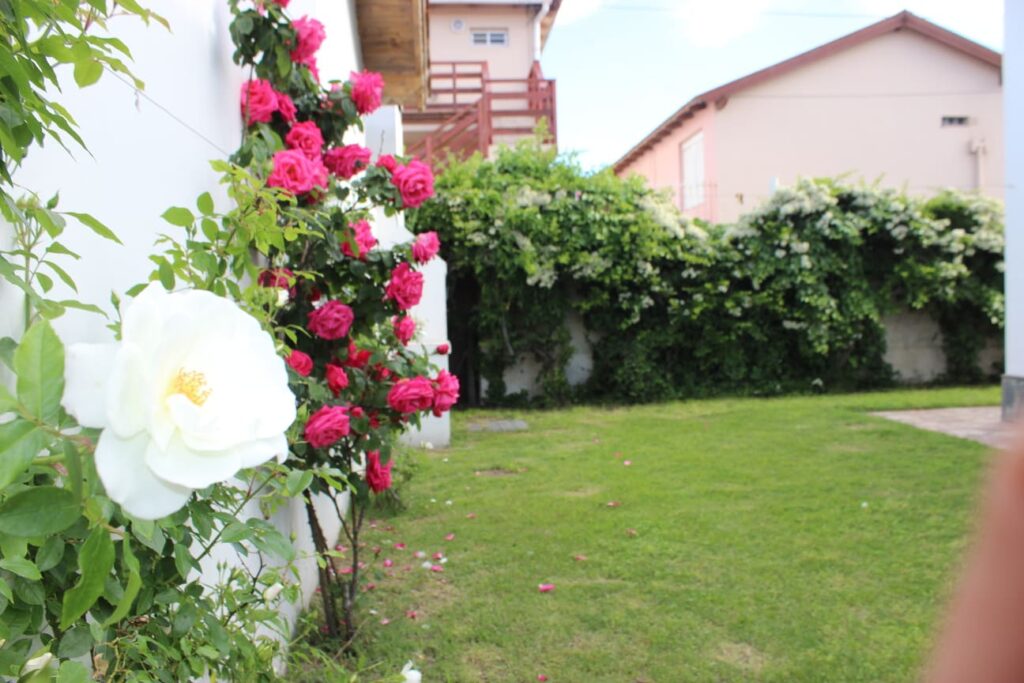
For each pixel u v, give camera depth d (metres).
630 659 2.70
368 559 3.76
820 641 2.81
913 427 7.14
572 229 9.64
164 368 0.70
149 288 0.76
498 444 7.04
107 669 1.12
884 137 14.08
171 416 0.68
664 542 3.93
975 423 7.35
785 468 5.57
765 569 3.53
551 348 10.09
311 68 2.76
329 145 2.91
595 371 10.30
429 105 14.38
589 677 2.58
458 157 11.23
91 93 1.35
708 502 4.68
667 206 10.34
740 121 13.88
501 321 9.80
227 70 2.42
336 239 2.49
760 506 4.57
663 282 9.98
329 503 3.94
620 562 3.66
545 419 8.75
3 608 0.85
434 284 7.13
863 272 10.51
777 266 10.06
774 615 3.03
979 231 10.37
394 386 2.68
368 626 2.96
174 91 1.85
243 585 1.69
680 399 10.31
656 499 4.79
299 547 3.19
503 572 3.56
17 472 0.65
